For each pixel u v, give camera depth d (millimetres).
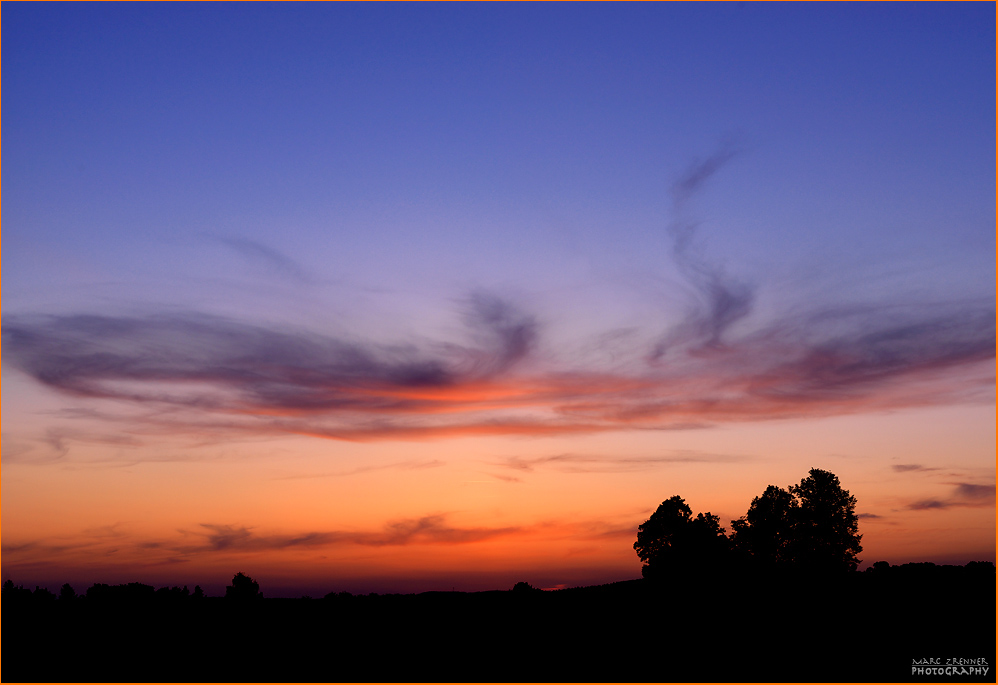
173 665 55375
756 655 53344
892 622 61562
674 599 78688
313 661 56094
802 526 83000
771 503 85188
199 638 65062
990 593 71062
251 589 97875
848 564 82000
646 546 86438
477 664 54062
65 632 68000
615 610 75188
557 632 65375
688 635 61469
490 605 82062
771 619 65812
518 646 59969
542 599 85812
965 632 57281
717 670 49625
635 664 52406
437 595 91875
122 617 75688
